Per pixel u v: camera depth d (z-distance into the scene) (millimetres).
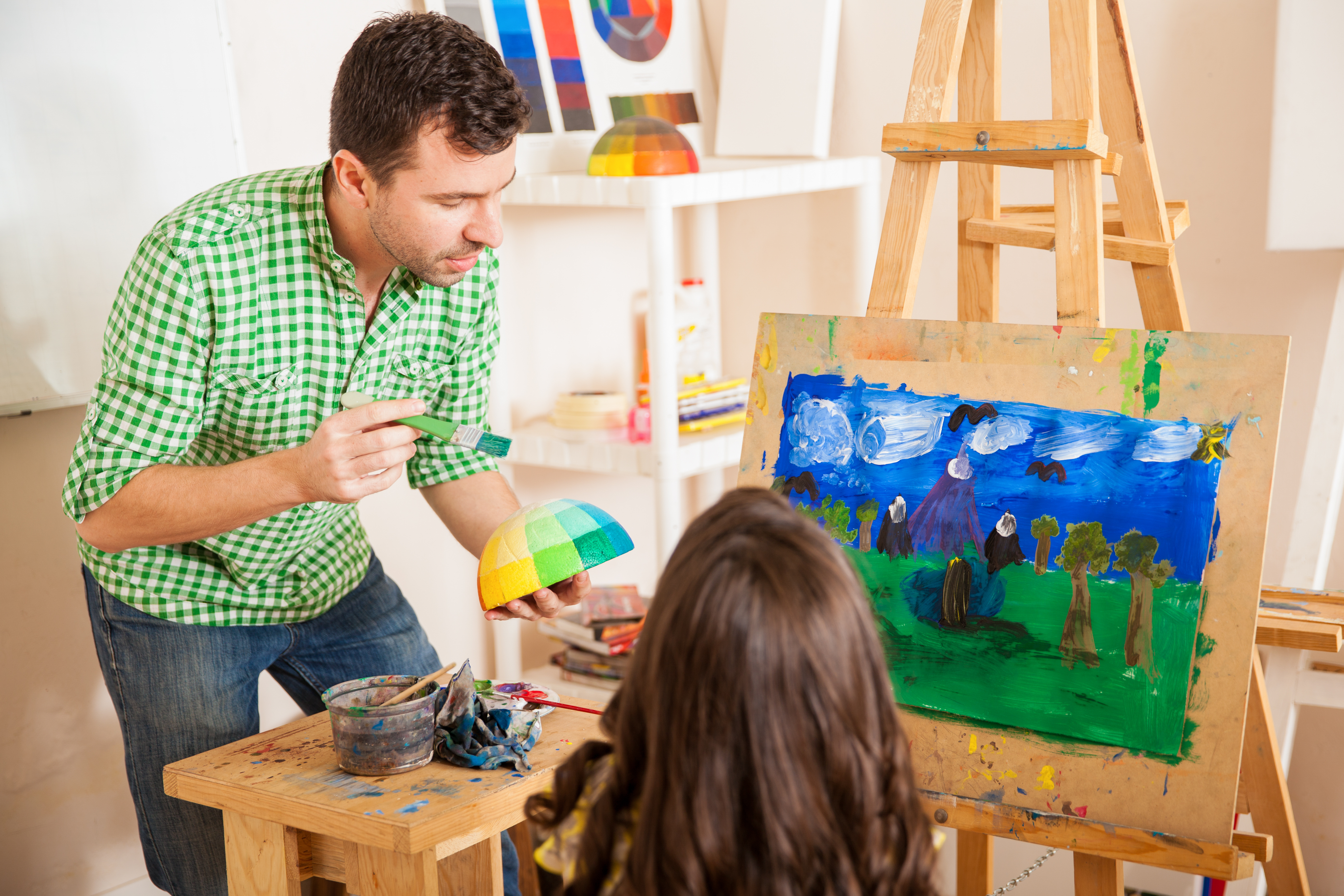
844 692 692
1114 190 1870
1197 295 1834
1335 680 1504
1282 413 1593
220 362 1296
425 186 1175
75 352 1607
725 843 686
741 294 2449
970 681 1214
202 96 1689
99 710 1743
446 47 1145
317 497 1205
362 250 1325
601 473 2232
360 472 1190
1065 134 1217
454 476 1570
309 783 1173
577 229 2273
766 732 679
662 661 705
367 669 1594
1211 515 1125
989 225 1482
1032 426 1228
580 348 2326
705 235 2395
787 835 678
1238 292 1790
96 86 1584
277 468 1207
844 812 710
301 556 1490
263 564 1438
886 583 1276
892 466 1297
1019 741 1180
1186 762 1103
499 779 1171
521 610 1270
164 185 1666
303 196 1302
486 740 1221
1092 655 1159
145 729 1402
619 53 2168
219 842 1416
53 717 1690
